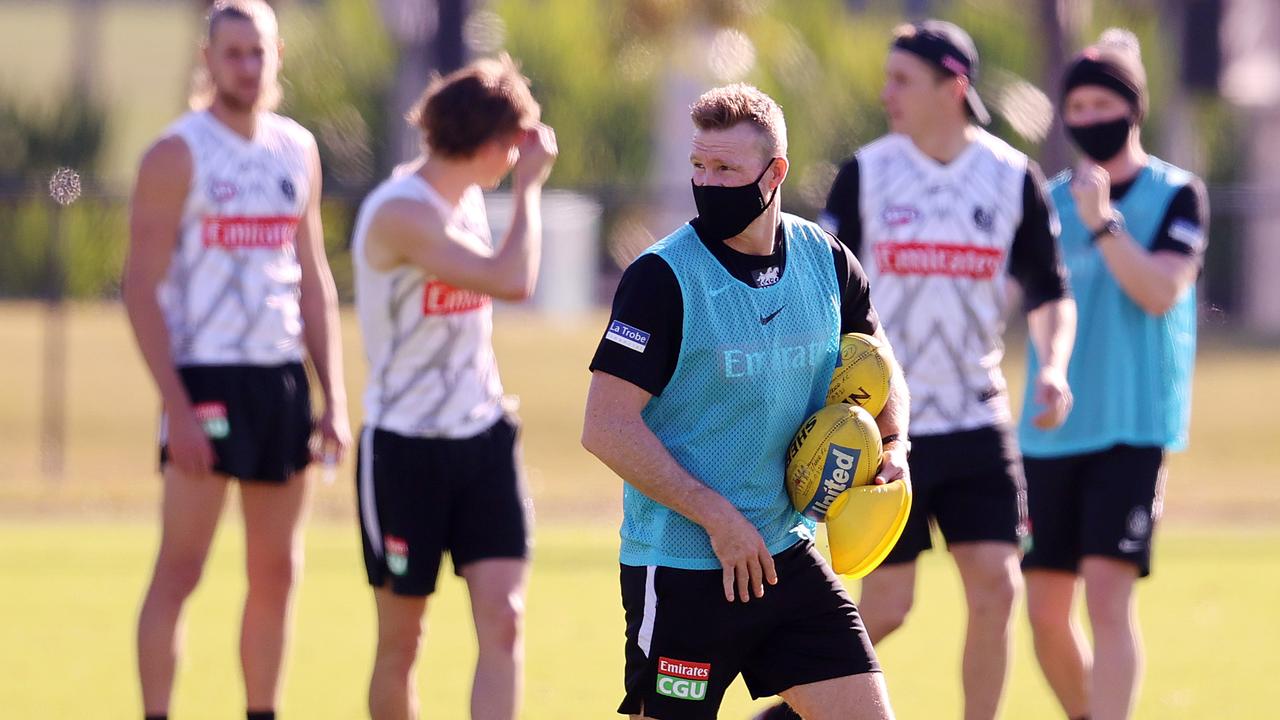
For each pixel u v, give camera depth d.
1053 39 92.06
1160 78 101.88
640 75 102.62
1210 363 81.19
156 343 20.58
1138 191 23.02
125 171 120.94
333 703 25.89
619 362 15.59
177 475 20.81
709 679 16.22
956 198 21.89
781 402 16.11
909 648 30.22
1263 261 98.88
